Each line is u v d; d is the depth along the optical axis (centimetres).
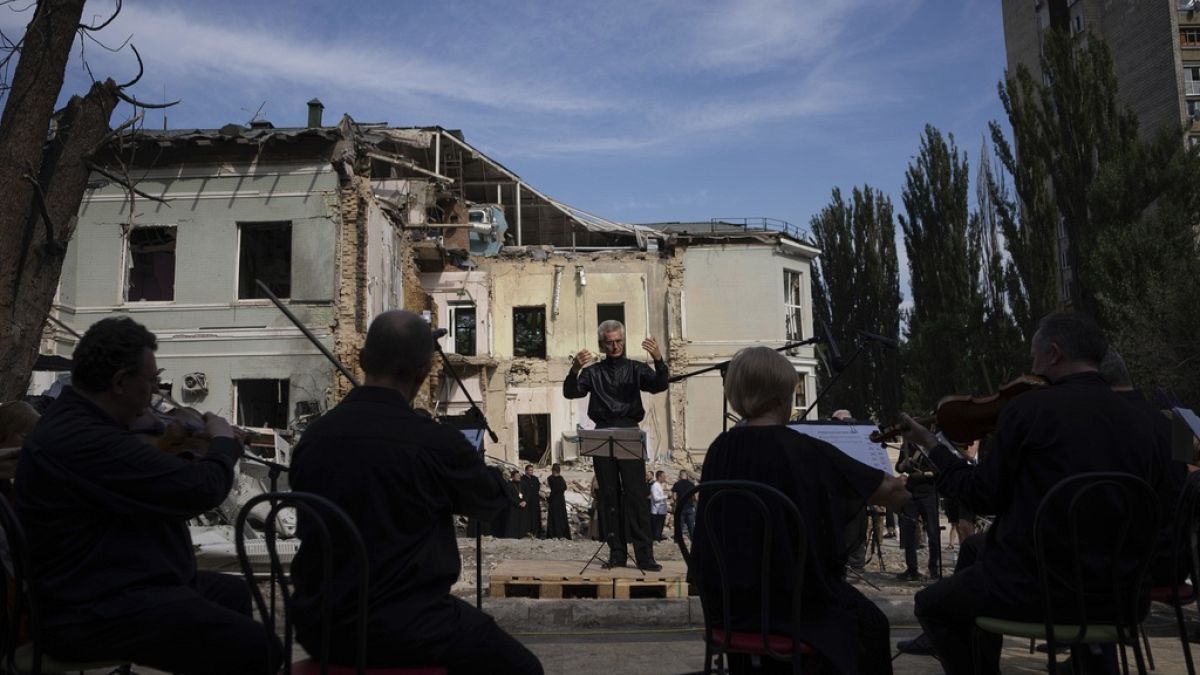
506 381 2564
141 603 250
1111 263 2377
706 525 280
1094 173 2662
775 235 2659
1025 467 294
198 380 1708
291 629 242
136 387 273
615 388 673
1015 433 293
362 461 243
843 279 3797
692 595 631
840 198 3869
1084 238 2553
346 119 1781
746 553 280
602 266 2652
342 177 1767
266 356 1720
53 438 255
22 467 258
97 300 1716
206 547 820
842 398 3669
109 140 957
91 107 936
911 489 699
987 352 3030
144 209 1753
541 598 637
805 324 2722
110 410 272
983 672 324
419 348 268
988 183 3209
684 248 2670
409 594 242
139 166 1758
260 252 1872
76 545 253
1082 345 307
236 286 1744
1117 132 2656
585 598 635
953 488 308
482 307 2600
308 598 244
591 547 1424
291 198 1762
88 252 1730
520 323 2688
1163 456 296
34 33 865
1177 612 323
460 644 244
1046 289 2889
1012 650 514
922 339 3178
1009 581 290
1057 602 282
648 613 606
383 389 261
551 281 2638
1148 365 2170
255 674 254
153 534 266
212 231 1752
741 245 2661
